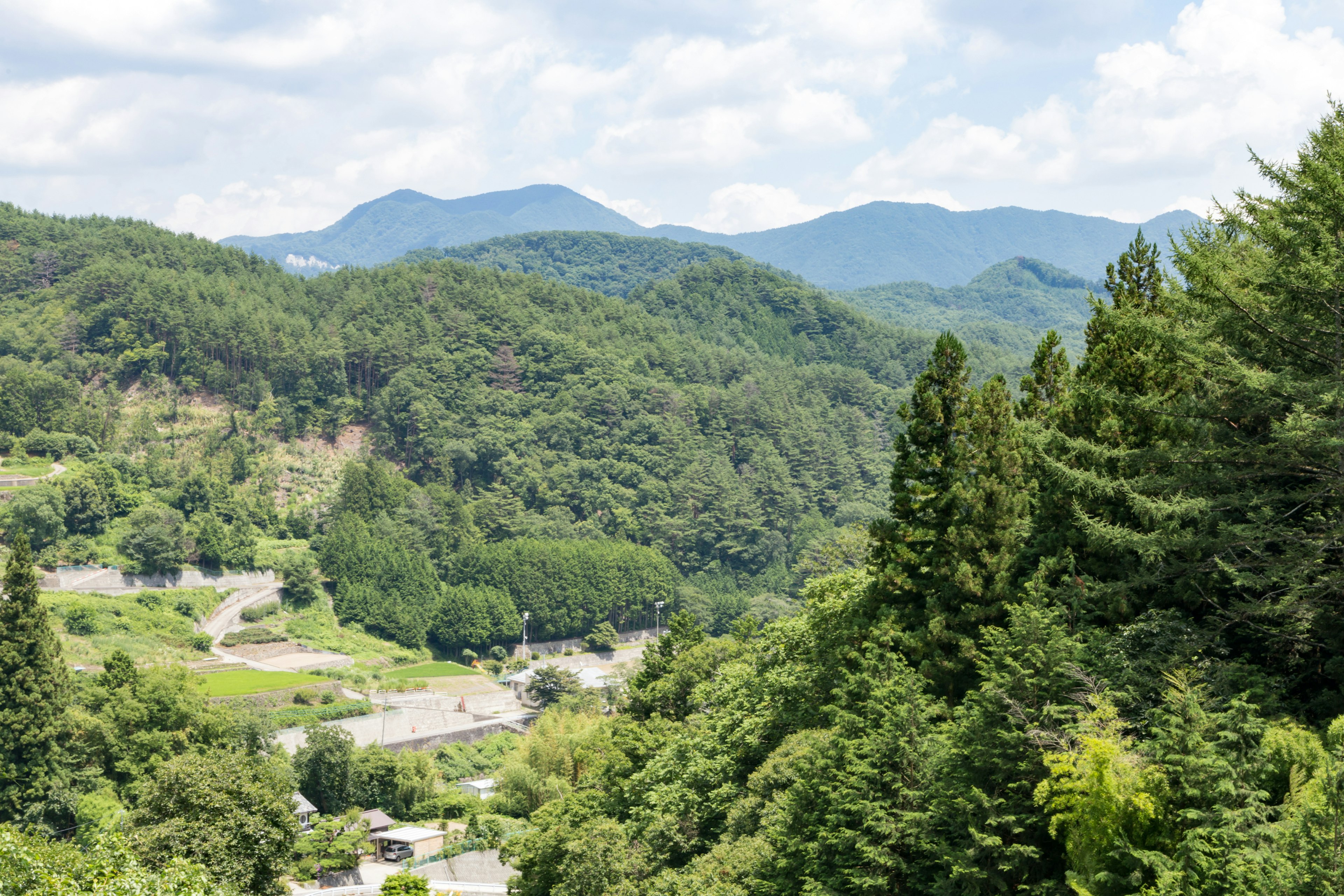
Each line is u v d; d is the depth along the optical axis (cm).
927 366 3934
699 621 19675
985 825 2372
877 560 3988
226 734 9362
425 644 17738
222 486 19588
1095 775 2078
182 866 3064
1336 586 2398
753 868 3328
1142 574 2855
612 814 5619
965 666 3278
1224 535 2578
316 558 18575
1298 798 1895
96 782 8206
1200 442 2827
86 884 2745
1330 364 2530
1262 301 2553
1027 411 4125
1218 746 2059
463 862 8044
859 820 2684
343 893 7119
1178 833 2033
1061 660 2469
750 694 5003
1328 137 2492
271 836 4125
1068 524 3325
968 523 3528
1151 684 2420
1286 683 2550
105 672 9906
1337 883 1591
